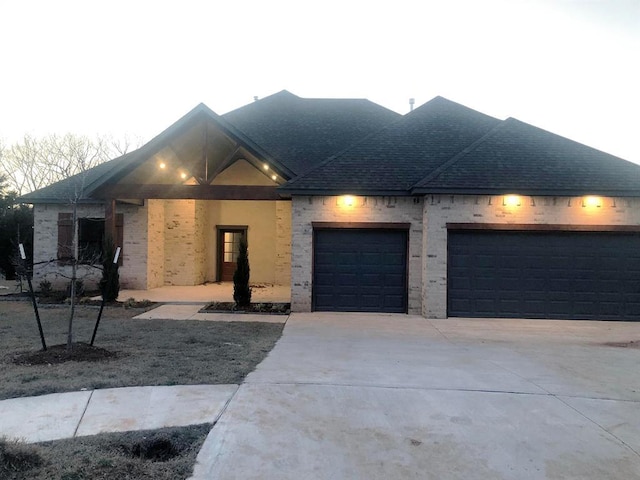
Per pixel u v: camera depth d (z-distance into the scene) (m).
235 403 4.64
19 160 28.02
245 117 17.55
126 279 15.16
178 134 12.32
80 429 3.96
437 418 4.37
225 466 3.33
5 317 9.98
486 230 11.09
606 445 3.84
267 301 12.92
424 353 7.25
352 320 10.48
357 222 11.46
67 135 30.02
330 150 15.30
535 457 3.59
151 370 5.80
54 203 15.04
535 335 9.02
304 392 5.05
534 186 10.73
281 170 12.02
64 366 5.89
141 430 3.92
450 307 11.08
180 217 16.66
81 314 10.63
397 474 3.27
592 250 11.08
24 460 3.21
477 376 5.87
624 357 7.15
